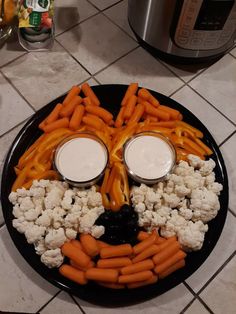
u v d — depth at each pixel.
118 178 0.48
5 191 0.48
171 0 0.54
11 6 0.60
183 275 0.44
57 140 0.50
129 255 0.44
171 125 0.53
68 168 0.47
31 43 0.65
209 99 0.62
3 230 0.49
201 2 0.52
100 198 0.46
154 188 0.47
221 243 0.50
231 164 0.56
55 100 0.54
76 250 0.43
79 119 0.52
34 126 0.52
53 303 0.45
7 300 0.45
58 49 0.66
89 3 0.72
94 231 0.44
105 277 0.42
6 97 0.60
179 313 0.45
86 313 0.45
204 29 0.57
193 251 0.45
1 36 0.63
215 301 0.46
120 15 0.71
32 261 0.44
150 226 0.46
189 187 0.47
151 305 0.46
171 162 0.48
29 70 0.63
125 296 0.43
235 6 0.53
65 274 0.43
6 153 0.55
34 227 0.43
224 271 0.48
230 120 0.61
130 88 0.55
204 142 0.53
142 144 0.49
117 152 0.50
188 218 0.46
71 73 0.64
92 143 0.49
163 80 0.64
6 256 0.48
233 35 0.60
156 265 0.43
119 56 0.66
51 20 0.62
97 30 0.69
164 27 0.59
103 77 0.64
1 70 0.63
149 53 0.67
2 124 0.58
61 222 0.44
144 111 0.54
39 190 0.45
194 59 0.64
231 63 0.67
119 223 0.45
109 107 0.56
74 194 0.46
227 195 0.49
